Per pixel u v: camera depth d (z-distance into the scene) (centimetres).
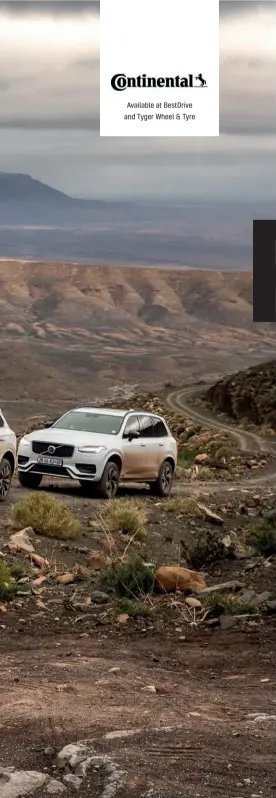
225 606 975
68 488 2197
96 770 394
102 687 625
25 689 613
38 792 369
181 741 448
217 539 1437
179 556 1455
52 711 528
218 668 726
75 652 787
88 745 432
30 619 959
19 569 1224
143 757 413
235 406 9875
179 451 5122
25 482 2156
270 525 1519
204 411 10800
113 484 2072
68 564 1366
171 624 936
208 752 428
